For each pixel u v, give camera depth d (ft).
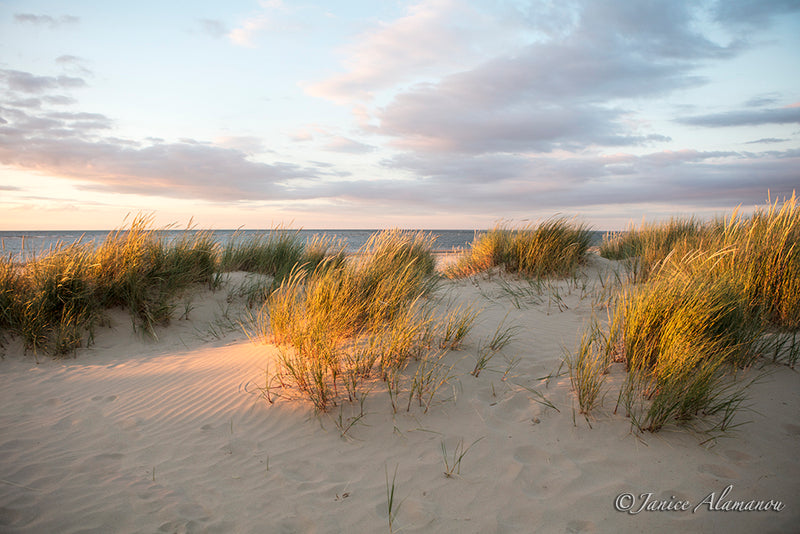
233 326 21.59
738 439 9.55
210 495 8.99
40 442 11.08
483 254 32.24
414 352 14.38
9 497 8.84
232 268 29.45
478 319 19.29
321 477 9.48
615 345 13.57
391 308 16.93
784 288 14.80
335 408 11.85
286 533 7.90
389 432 10.83
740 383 11.66
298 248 31.50
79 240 22.20
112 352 18.35
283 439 10.91
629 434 10.01
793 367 12.20
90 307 19.86
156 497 8.91
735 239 19.10
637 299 14.11
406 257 28.09
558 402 11.57
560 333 17.04
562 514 8.02
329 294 16.85
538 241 29.04
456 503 8.48
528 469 9.23
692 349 11.48
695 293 13.21
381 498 8.75
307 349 14.06
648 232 34.55
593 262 29.99
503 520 7.99
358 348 14.24
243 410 12.33
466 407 11.66
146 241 23.63
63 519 8.24
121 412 12.66
